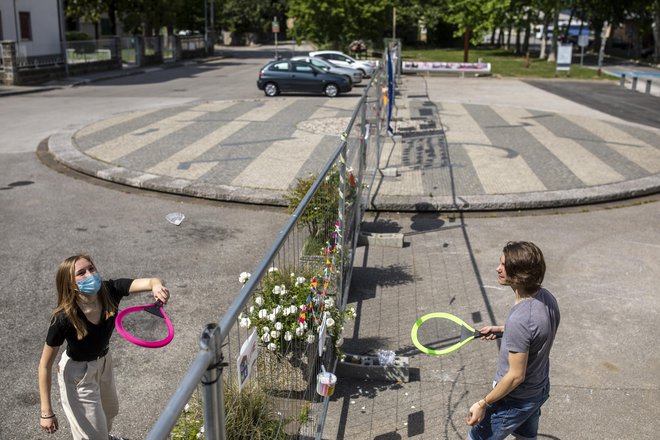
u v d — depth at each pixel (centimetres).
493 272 775
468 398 507
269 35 8619
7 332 615
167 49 4559
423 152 1400
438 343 596
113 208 1038
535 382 337
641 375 543
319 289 478
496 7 4481
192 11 6284
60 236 898
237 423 316
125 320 642
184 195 1111
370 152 1043
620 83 3067
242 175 1190
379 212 1025
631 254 834
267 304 446
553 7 4731
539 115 1962
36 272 767
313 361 441
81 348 372
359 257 825
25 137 1627
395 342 599
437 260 816
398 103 2245
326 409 460
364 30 4619
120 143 1479
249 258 825
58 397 510
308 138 1534
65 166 1318
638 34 5428
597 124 1795
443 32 7500
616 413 488
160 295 377
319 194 524
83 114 1997
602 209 1035
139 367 554
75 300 365
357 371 534
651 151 1424
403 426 470
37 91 2673
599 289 723
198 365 211
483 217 995
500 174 1203
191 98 2419
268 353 416
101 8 4419
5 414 486
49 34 3397
